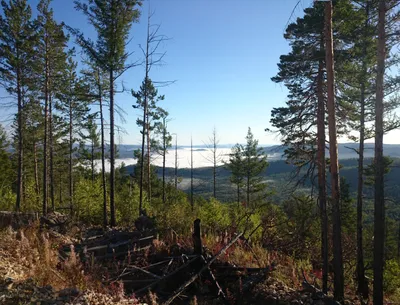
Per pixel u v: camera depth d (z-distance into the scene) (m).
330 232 17.59
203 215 18.80
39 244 9.04
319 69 12.55
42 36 18.98
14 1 18.08
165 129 35.31
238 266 9.85
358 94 15.33
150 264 9.66
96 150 39.50
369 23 12.88
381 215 8.92
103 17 16.72
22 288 5.55
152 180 39.00
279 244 15.84
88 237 12.66
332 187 9.64
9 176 31.64
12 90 19.12
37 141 25.50
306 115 13.07
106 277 8.30
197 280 9.00
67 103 26.06
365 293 13.77
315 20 11.80
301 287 9.34
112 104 18.14
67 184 38.00
